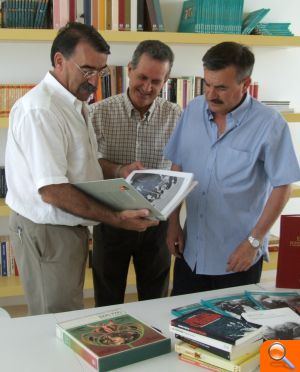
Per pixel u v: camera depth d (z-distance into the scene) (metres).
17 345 1.35
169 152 2.10
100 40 1.72
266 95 3.40
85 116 1.86
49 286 1.86
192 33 2.78
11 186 1.82
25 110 1.67
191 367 1.25
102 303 2.52
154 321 1.50
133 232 2.38
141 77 2.14
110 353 1.24
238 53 1.69
